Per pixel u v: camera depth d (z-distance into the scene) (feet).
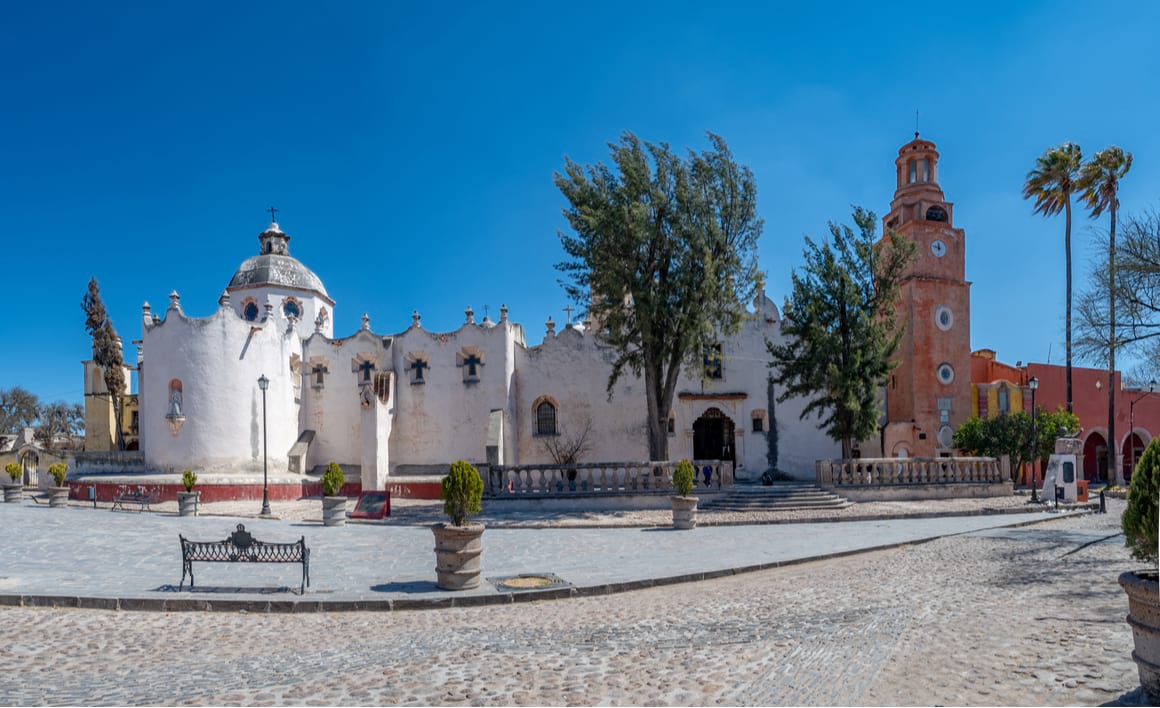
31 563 46.65
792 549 54.13
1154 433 149.28
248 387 113.60
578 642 27.66
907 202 129.90
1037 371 136.67
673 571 44.88
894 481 96.43
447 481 40.11
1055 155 126.31
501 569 46.16
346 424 125.80
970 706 19.07
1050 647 24.21
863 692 20.59
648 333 90.58
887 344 101.81
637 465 88.28
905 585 38.52
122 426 151.53
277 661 25.90
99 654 26.99
